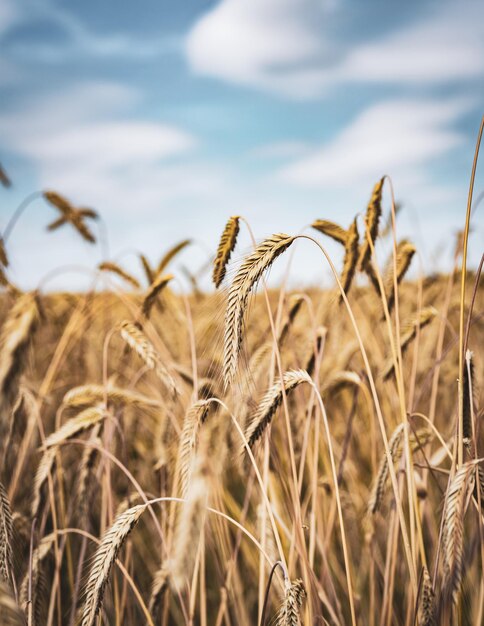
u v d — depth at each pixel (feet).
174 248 3.27
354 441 3.74
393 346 2.09
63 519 2.76
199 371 2.97
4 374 2.67
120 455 3.22
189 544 1.82
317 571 3.05
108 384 2.91
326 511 3.00
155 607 2.43
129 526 1.90
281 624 1.81
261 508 2.42
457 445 2.02
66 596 3.03
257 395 2.67
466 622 2.80
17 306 2.84
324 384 2.83
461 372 1.95
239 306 1.86
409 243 2.63
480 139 1.81
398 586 3.04
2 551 1.97
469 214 1.86
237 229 2.23
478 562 2.69
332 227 2.41
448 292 2.81
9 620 1.29
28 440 2.95
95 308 3.65
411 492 2.04
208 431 2.49
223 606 2.55
